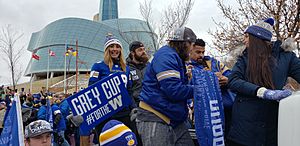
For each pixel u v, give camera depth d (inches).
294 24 330.0
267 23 139.4
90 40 3368.6
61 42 3442.4
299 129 73.7
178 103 142.3
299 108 74.5
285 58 138.1
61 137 355.3
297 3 331.6
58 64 3398.1
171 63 139.3
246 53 144.2
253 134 134.0
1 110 381.1
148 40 783.7
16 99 150.5
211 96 138.9
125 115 197.9
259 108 133.9
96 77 207.3
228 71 184.1
